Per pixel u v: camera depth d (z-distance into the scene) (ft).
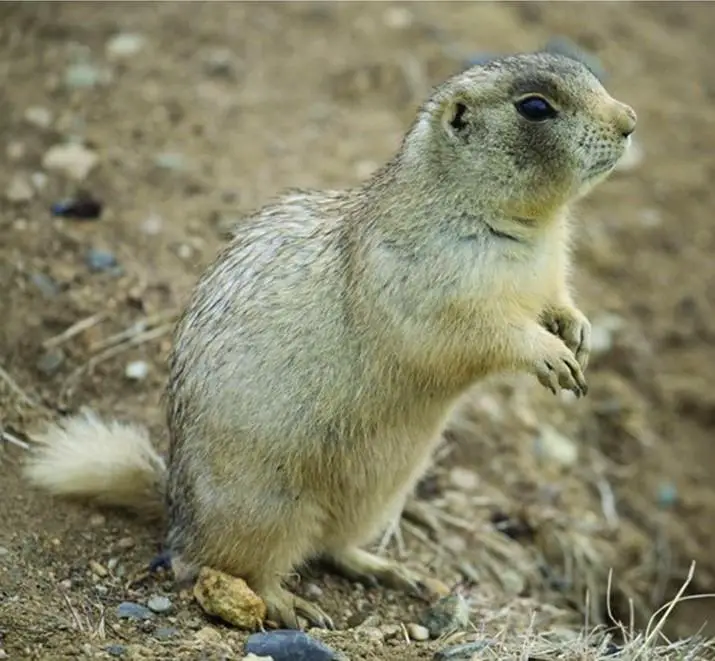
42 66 55.88
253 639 31.71
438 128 34.32
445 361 34.14
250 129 54.65
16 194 48.14
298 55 59.67
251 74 58.03
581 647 33.40
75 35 58.23
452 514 43.14
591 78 34.47
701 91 64.03
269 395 34.53
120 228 47.78
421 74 59.31
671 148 60.59
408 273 33.88
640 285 54.70
